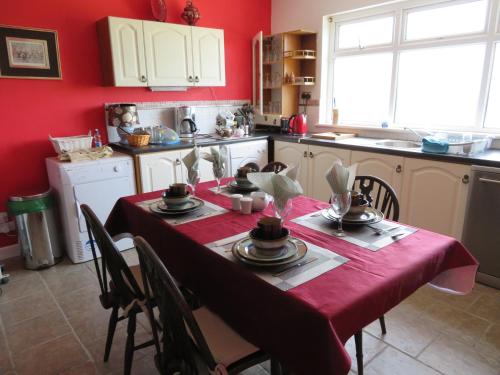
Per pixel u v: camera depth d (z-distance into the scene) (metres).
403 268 1.26
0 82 2.92
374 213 1.78
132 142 3.28
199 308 1.60
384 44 3.71
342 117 4.26
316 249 1.41
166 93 3.85
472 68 3.16
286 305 1.09
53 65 3.12
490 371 1.78
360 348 1.67
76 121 3.33
